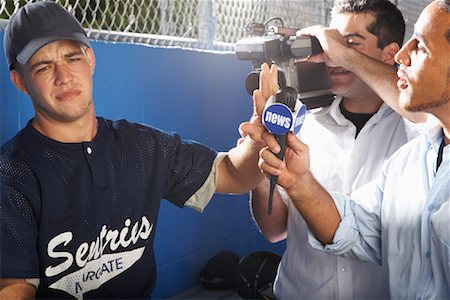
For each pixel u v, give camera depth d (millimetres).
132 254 1701
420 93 1657
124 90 2652
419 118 2053
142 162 1713
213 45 3326
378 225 1877
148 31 3027
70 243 1586
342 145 2207
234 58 3346
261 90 1630
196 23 3268
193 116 3074
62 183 1574
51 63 1576
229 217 3387
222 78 3270
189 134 3049
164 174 1760
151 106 2801
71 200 1580
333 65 2158
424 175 1757
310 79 2146
